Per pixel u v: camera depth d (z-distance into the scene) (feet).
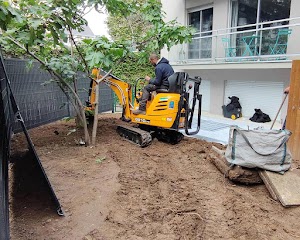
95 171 12.98
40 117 22.75
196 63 34.01
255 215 9.78
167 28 17.04
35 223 8.59
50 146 16.99
